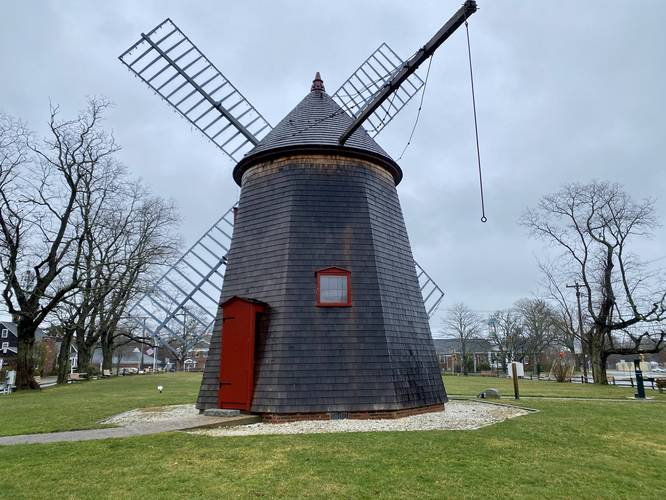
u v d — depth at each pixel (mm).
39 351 62250
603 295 33938
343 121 16922
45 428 11969
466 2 10805
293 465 8227
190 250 19125
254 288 14844
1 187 27109
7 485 7223
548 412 15047
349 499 6695
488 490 7125
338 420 12836
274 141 16234
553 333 61062
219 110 19516
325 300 14055
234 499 6660
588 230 34562
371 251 14828
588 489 7289
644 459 9156
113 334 48062
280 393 12984
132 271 32000
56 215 28922
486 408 16203
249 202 16219
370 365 13516
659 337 32531
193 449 9305
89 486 7176
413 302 16031
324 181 15422
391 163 16891
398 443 9828
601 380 33906
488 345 87375
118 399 20172
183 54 19438
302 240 14656
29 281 31766
